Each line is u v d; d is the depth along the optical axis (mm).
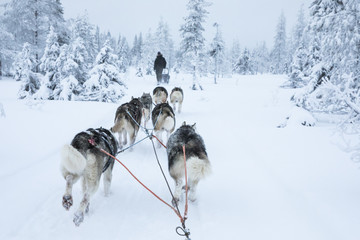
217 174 5961
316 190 5039
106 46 17219
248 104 17203
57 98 17406
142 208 4602
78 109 12211
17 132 8047
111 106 13539
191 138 4738
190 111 14203
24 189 4836
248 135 9211
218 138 8930
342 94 4871
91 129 4719
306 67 28188
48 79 17719
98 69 16875
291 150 7527
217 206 4605
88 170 3904
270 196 4938
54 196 4730
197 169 4141
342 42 9641
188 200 4906
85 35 28781
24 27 23906
